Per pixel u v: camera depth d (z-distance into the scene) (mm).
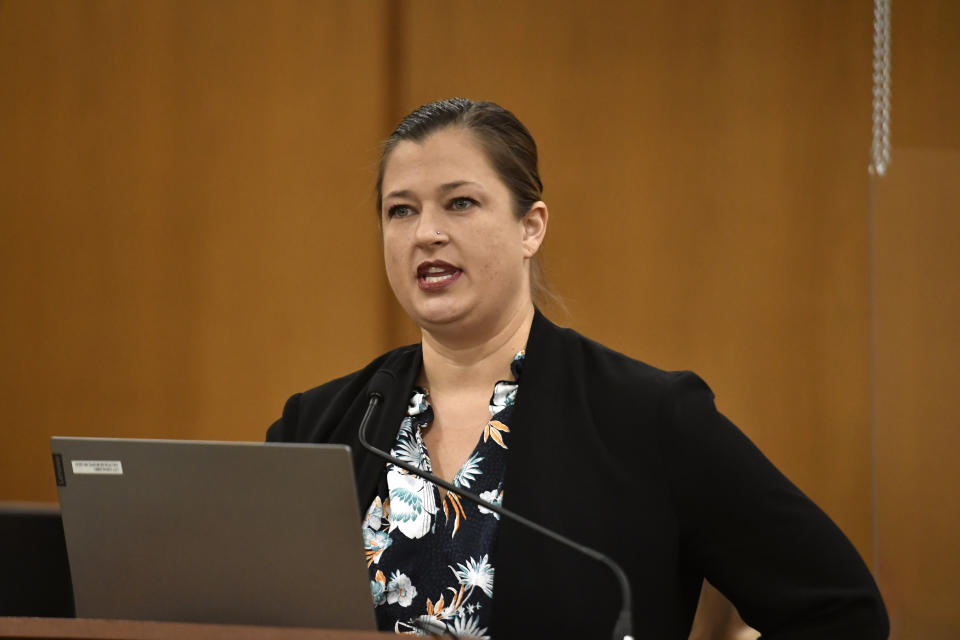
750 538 4902
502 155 5289
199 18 14297
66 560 4953
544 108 13742
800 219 13242
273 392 14141
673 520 4887
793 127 13281
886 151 12953
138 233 14344
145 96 14359
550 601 4676
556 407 5219
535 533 4824
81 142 14406
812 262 13211
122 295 14344
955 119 12898
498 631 4676
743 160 13367
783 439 13203
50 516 4957
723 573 5004
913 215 12734
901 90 13023
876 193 12867
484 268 5211
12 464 14336
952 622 12125
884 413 12578
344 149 14117
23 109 14477
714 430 5008
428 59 13984
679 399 5078
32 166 14461
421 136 5285
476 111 5359
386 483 5289
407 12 14031
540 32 13789
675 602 4840
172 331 14289
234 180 14273
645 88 13578
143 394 14273
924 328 12516
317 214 14164
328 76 14164
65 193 14422
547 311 6500
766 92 13344
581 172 13672
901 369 12539
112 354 14328
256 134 14250
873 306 12711
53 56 14438
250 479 4230
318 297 14133
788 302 13242
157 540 4410
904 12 13062
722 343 13352
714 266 13406
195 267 14305
